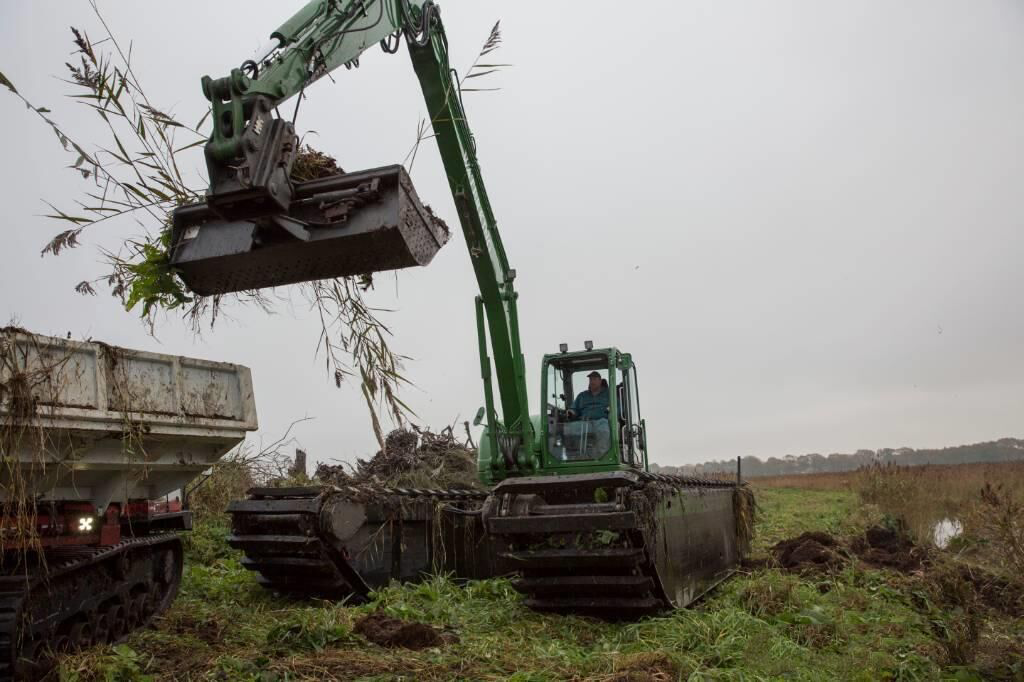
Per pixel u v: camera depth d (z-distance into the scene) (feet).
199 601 26.37
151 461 20.72
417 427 18.69
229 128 13.64
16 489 17.21
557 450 31.55
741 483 41.27
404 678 17.04
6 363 16.12
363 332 18.57
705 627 21.35
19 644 16.58
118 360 18.84
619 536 22.90
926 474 59.72
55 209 15.66
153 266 15.78
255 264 15.08
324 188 14.73
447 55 26.27
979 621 22.34
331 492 26.25
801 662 19.42
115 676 17.06
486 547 29.43
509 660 18.84
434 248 15.83
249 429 22.94
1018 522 25.08
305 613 23.03
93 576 20.42
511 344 30.68
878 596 27.68
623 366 32.48
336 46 16.53
